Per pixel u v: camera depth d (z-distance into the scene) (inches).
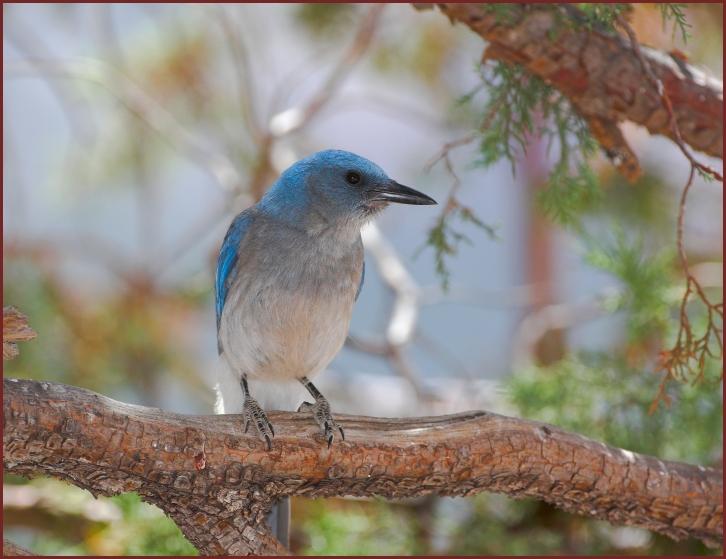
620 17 343.9
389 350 513.0
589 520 473.1
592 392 454.6
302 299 374.9
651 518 340.8
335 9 612.7
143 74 651.5
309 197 380.8
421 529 469.4
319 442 302.7
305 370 386.0
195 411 620.4
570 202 389.7
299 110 567.5
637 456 338.0
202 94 658.8
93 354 583.8
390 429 311.0
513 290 597.6
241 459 293.1
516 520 478.0
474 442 314.0
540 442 321.1
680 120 369.1
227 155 645.3
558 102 381.7
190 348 614.2
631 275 467.2
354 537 458.9
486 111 380.8
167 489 290.5
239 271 382.0
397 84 648.4
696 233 561.0
